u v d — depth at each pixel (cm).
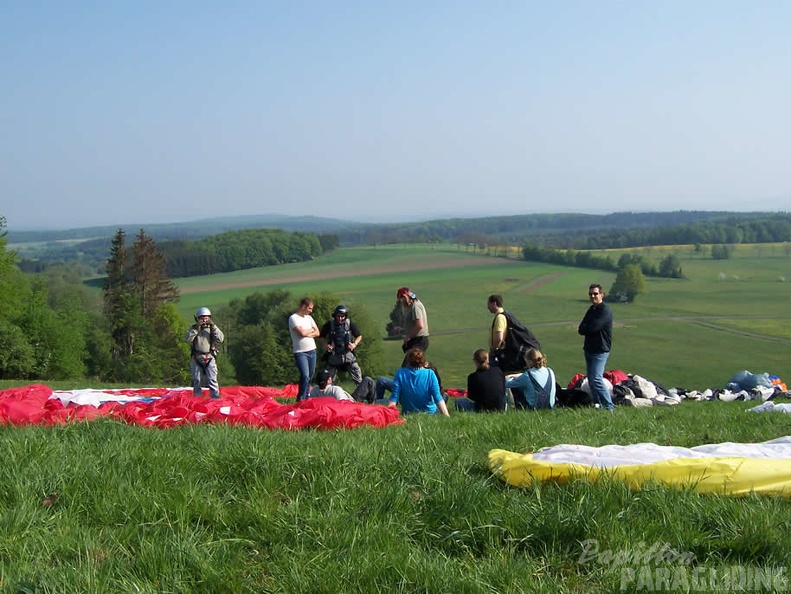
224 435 739
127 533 497
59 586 414
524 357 1334
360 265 18700
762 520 488
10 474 576
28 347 5312
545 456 643
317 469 597
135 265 8500
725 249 18512
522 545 486
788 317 11444
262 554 479
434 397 1095
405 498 546
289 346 6800
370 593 420
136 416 920
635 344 9631
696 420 1005
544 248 19088
